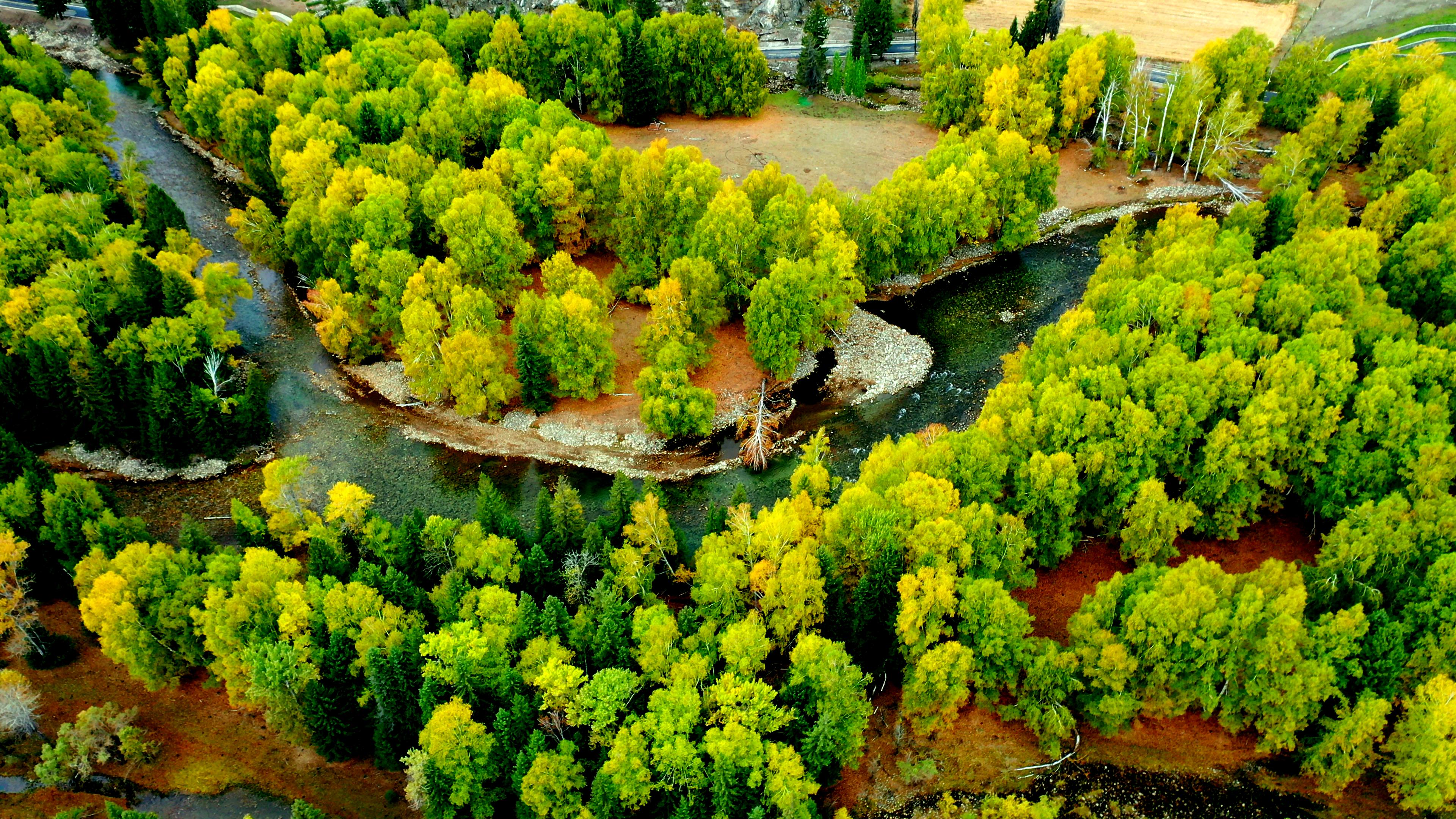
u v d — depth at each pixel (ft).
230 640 219.00
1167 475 275.18
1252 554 269.23
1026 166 396.98
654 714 199.11
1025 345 340.18
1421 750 190.80
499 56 498.69
